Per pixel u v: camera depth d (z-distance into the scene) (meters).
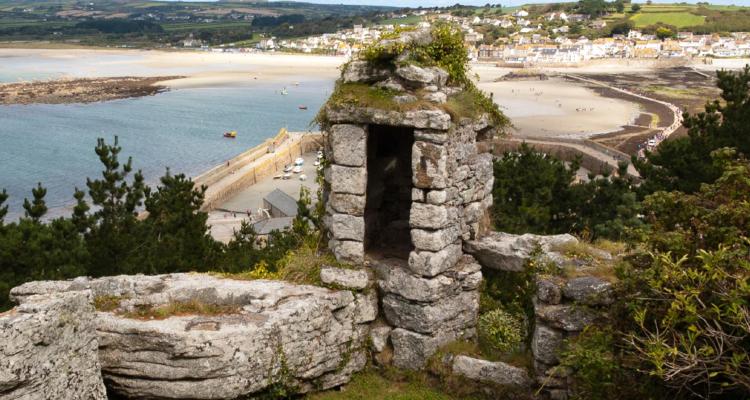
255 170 79.12
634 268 10.19
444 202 11.78
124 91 152.38
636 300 9.61
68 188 68.81
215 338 9.96
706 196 10.58
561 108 130.75
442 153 11.48
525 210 21.78
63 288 11.33
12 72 190.50
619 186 24.56
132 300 11.02
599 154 79.00
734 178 10.31
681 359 8.86
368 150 13.90
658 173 22.42
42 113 117.50
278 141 95.94
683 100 142.12
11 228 18.92
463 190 12.55
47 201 63.69
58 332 8.59
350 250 12.50
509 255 12.67
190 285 11.59
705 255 8.53
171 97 146.62
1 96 135.25
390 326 12.48
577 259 11.74
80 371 8.95
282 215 58.38
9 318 8.12
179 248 21.20
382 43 12.06
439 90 12.16
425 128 11.48
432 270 11.76
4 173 73.56
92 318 9.22
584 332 10.16
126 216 23.06
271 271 13.65
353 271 12.28
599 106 133.88
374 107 11.71
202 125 112.94
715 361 8.48
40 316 8.35
